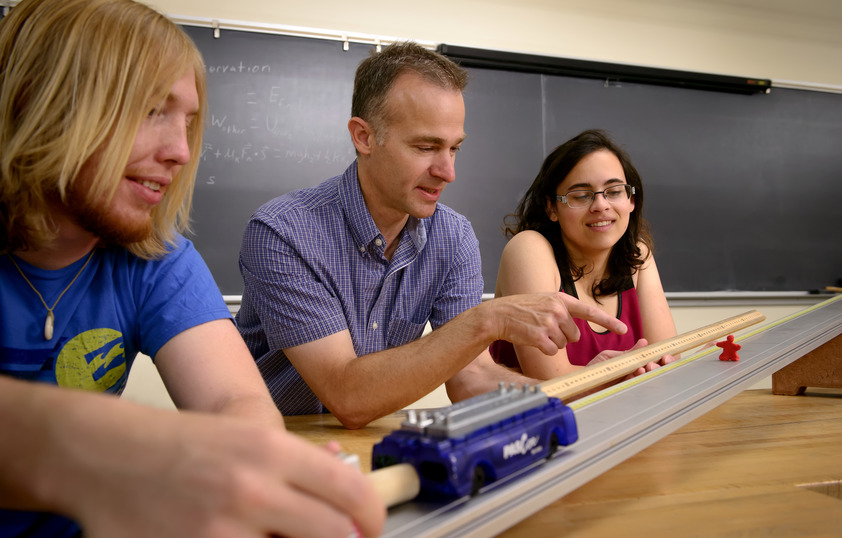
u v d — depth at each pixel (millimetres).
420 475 433
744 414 1116
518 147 3062
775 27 3621
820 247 3592
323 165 2793
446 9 3043
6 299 687
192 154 757
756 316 1477
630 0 3350
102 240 717
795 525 513
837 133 3652
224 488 257
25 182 605
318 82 2789
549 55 3074
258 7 2771
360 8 2918
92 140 598
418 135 1163
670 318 1668
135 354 802
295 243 1185
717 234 3404
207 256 2654
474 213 2996
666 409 748
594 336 1563
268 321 1195
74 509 279
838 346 1355
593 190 1499
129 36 611
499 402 501
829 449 815
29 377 705
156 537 263
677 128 3346
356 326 1305
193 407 720
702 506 565
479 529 415
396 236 1344
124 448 274
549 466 514
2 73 610
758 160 3494
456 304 1415
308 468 278
